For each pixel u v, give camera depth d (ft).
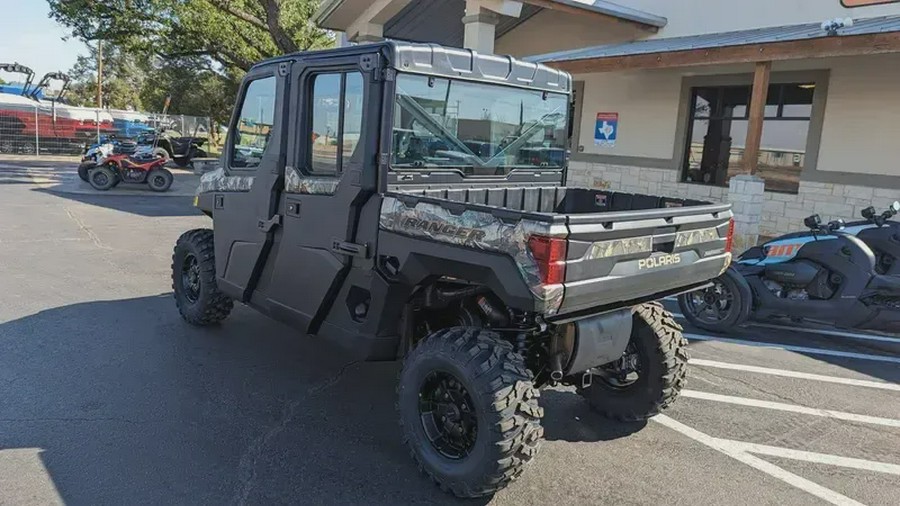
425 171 12.58
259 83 14.61
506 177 14.42
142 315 19.81
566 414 14.25
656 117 40.93
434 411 11.26
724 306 20.22
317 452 11.98
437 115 12.63
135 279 24.20
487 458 10.05
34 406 13.35
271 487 10.74
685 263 11.73
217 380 15.15
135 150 53.88
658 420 14.05
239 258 15.48
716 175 38.91
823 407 14.97
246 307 21.15
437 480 10.78
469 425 10.71
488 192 13.80
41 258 26.94
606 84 43.52
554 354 11.06
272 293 14.52
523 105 14.47
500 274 9.79
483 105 13.57
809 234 20.04
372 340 12.21
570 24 44.88
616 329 11.32
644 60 32.24
